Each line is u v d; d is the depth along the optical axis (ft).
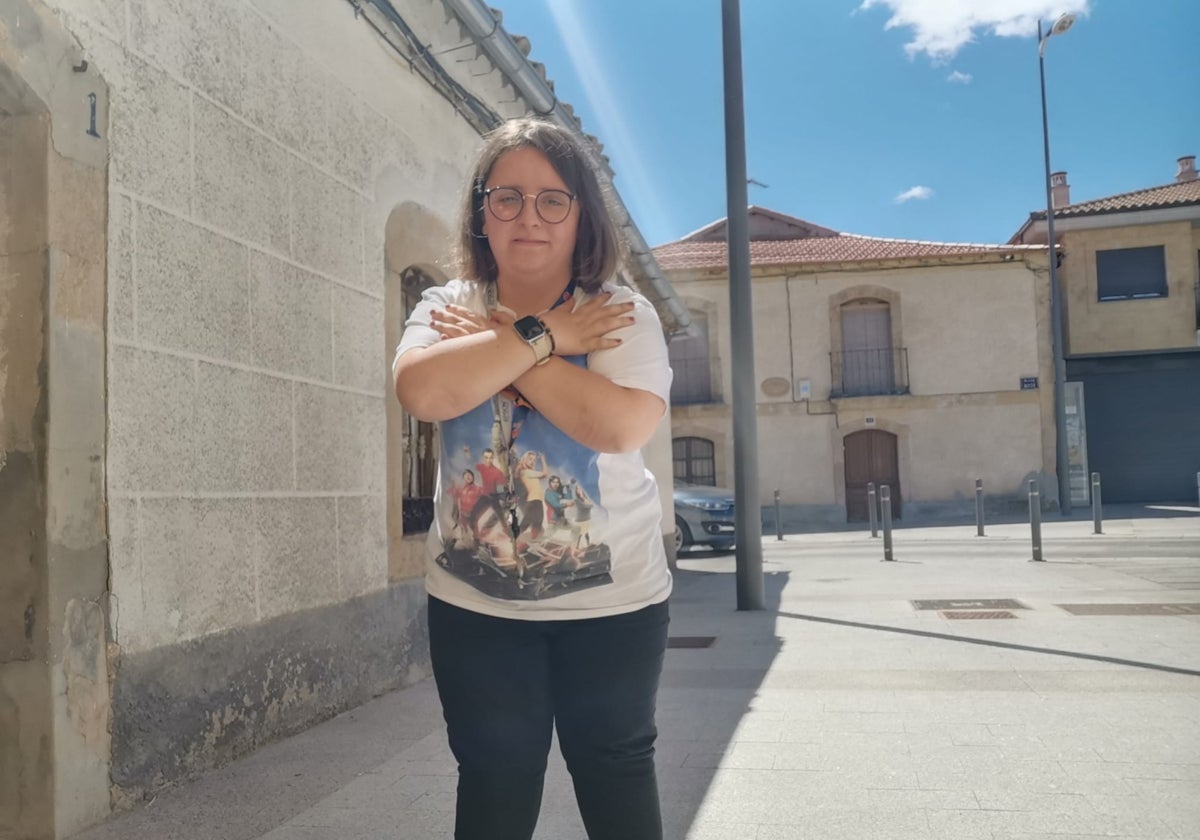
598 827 6.45
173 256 12.37
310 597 15.51
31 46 10.16
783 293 87.92
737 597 28.22
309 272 15.84
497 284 6.90
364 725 15.44
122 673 11.28
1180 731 13.78
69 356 10.59
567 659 6.45
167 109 12.34
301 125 15.72
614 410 6.07
